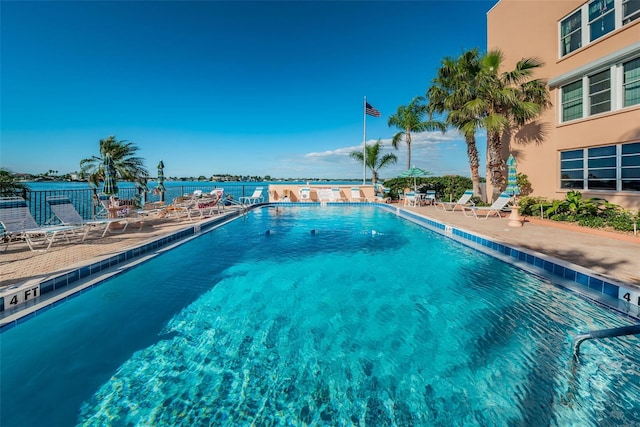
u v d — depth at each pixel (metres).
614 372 2.67
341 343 3.26
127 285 4.87
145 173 14.16
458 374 2.71
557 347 3.09
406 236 8.97
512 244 6.21
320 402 2.38
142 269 5.63
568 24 10.67
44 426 2.11
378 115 21.98
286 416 2.22
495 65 12.26
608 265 4.71
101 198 8.99
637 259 5.03
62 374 2.70
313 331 3.53
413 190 18.23
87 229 7.29
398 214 14.09
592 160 9.80
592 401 2.34
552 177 11.26
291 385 2.58
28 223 6.09
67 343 3.21
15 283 3.91
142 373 2.72
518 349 3.08
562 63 10.85
